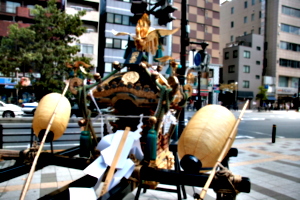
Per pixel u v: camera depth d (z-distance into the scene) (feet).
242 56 141.90
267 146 35.32
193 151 7.19
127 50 12.18
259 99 139.33
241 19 164.76
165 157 11.67
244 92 142.31
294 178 19.88
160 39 12.17
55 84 50.03
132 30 97.19
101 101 10.79
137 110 10.85
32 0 88.17
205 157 7.16
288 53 150.92
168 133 12.76
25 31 49.70
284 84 154.40
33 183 17.06
